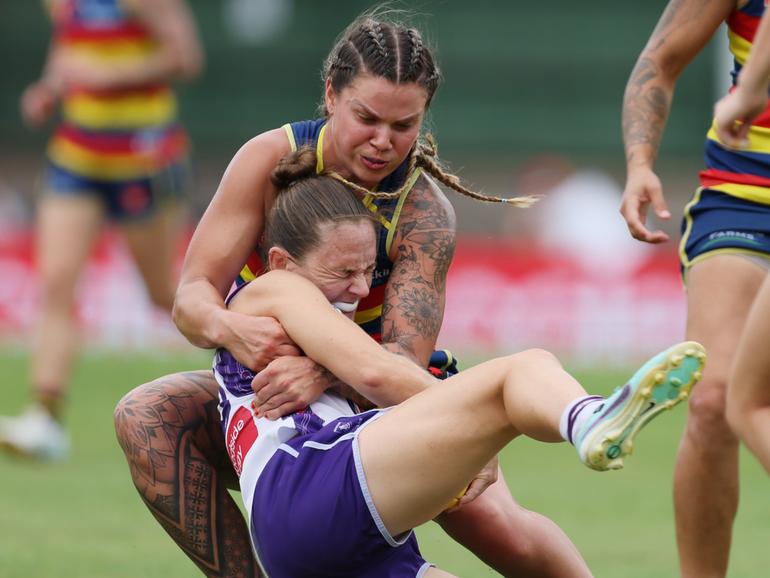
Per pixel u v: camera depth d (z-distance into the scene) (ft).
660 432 121.90
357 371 44.16
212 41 253.85
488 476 45.37
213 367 48.55
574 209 208.64
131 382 140.87
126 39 104.53
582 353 173.78
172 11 105.29
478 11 249.14
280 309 45.70
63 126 103.71
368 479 41.86
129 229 106.42
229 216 48.42
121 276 173.06
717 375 54.08
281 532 43.04
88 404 125.90
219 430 50.08
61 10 105.60
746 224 55.62
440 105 251.60
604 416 37.81
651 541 75.31
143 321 173.17
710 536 55.57
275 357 45.52
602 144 251.19
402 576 43.16
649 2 248.11
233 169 48.49
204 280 48.39
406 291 48.11
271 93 254.68
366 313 49.83
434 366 51.13
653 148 58.03
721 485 54.75
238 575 47.98
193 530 47.88
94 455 102.22
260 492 43.83
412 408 42.14
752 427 46.03
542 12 249.34
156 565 66.74
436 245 48.67
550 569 49.26
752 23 57.21
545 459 107.45
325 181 46.60
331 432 43.39
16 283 177.27
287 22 253.03
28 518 79.00
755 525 79.92
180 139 108.88
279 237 46.85
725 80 242.99
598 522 81.20
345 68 45.55
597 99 250.37
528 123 251.39
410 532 43.45
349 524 42.14
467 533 48.96
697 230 56.95
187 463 48.32
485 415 41.01
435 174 49.47
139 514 81.15
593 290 174.19
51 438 96.99
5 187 248.73
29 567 65.41
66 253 100.83
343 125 45.78
